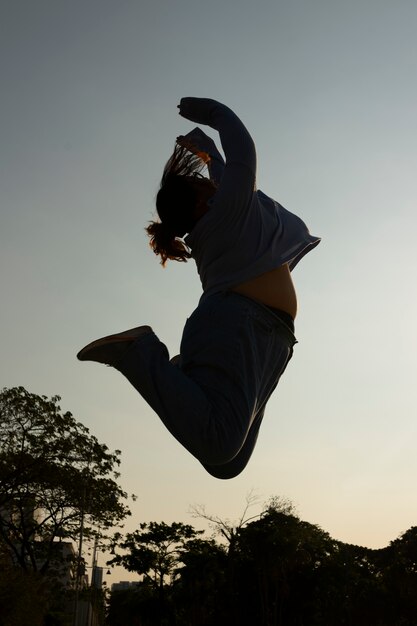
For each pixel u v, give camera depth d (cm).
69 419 3378
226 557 5641
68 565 3572
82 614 3384
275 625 5138
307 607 5297
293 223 298
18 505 3425
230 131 269
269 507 5397
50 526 3466
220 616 5359
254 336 257
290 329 274
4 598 2702
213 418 237
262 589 5228
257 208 273
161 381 234
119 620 8125
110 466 3425
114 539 3556
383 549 6631
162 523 6247
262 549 5088
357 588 5803
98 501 3394
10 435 3294
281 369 276
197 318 264
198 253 278
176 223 289
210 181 292
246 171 263
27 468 3269
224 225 265
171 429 237
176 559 6166
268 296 268
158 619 6103
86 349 234
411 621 5772
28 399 3316
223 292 263
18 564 3578
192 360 254
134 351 236
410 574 6175
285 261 272
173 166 298
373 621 5734
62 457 3347
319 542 5512
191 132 334
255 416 273
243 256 265
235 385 247
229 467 271
